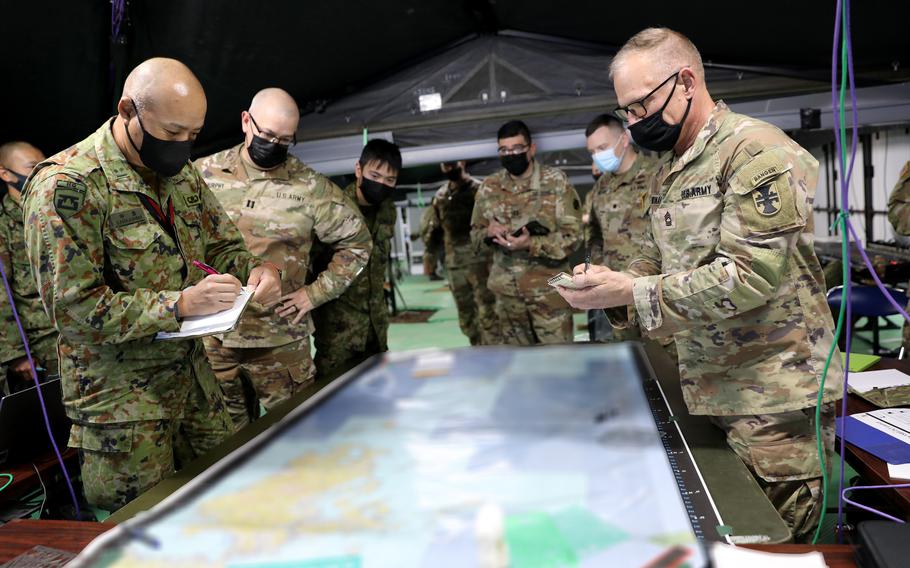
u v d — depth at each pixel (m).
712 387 1.51
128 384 1.68
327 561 0.66
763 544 0.99
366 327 3.33
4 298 2.90
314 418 0.96
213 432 1.96
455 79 3.84
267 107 2.40
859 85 3.42
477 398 0.98
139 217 1.66
